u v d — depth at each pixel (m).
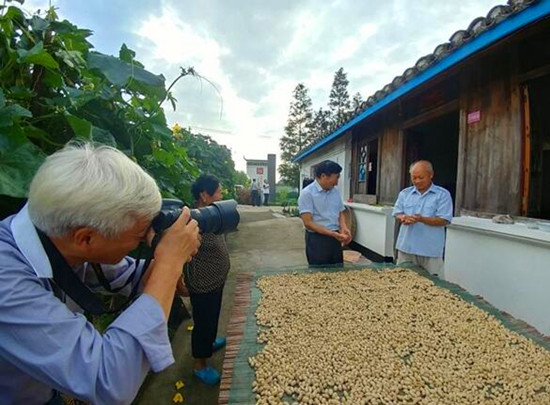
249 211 13.12
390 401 1.06
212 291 2.09
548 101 2.59
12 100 1.30
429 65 2.88
